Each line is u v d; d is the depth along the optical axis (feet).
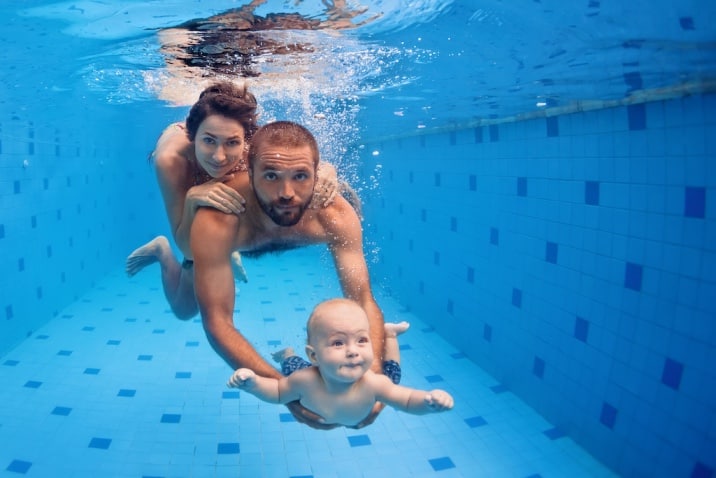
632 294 5.48
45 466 5.78
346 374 3.08
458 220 9.53
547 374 6.97
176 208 4.81
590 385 6.14
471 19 4.64
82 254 13.08
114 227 16.42
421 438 6.68
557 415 6.77
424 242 11.16
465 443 6.55
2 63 6.19
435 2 4.25
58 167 11.62
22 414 6.83
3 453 5.95
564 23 4.34
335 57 6.37
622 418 5.64
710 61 4.24
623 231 5.57
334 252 4.16
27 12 4.37
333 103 9.86
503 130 7.98
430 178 10.82
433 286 10.67
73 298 12.15
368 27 4.99
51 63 6.50
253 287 13.91
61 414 6.89
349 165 16.60
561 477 5.82
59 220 11.54
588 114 6.08
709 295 4.62
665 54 4.41
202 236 3.61
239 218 3.77
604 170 5.84
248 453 6.27
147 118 13.97
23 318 9.41
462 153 9.37
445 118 9.46
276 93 8.79
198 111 3.86
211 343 3.60
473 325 8.98
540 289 7.11
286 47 5.87
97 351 9.12
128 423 6.77
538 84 6.13
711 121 4.55
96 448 6.18
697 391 4.74
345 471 6.00
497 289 8.20
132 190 18.99
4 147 8.84
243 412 7.22
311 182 3.38
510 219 7.80
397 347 3.94
